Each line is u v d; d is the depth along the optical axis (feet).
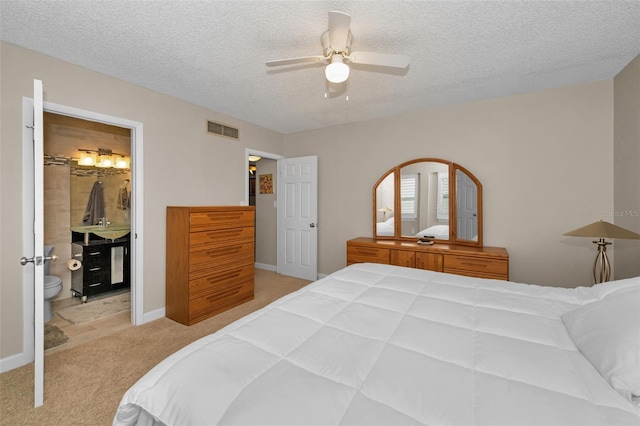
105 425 4.98
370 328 4.07
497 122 10.15
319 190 14.23
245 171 12.81
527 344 3.57
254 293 12.05
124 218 13.41
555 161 9.32
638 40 6.52
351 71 8.09
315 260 14.07
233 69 7.95
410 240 11.77
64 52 7.00
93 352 7.34
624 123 7.91
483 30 6.13
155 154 9.38
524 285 5.90
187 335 8.30
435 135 11.26
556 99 9.28
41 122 5.35
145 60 7.43
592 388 2.75
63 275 11.48
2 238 6.53
